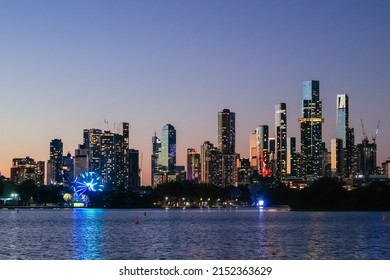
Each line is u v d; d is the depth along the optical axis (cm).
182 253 15912
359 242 19012
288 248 17112
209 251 16375
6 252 16175
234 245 18075
